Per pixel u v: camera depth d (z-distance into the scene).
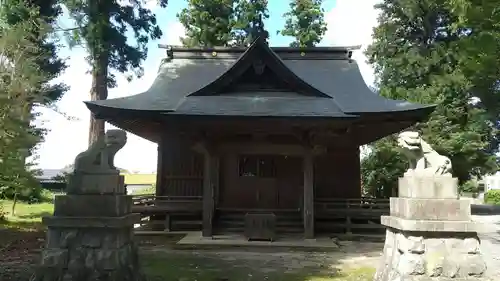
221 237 14.44
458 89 25.25
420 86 26.81
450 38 28.56
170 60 19.41
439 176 7.16
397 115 13.35
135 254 7.88
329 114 12.84
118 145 7.44
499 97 12.48
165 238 15.33
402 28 31.34
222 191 17.84
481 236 16.44
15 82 13.55
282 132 14.16
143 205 16.67
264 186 17.91
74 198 7.21
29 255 11.16
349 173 18.64
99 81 21.47
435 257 6.80
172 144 19.06
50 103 17.91
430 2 26.62
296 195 17.84
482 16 10.16
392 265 7.36
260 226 13.77
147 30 22.30
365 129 16.11
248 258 11.52
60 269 6.90
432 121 24.36
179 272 9.62
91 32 20.05
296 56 19.23
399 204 7.49
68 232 7.09
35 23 18.55
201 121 13.01
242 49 19.62
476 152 25.34
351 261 11.10
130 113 13.23
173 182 18.84
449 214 6.95
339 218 16.75
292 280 8.86
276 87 14.88
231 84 14.68
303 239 14.14
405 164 25.41
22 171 14.87
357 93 15.73
